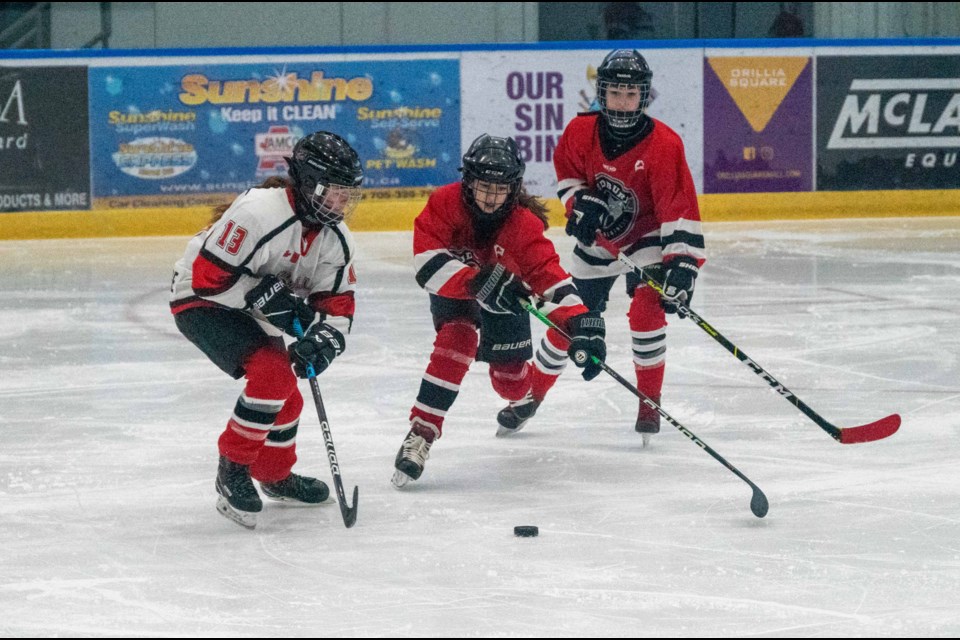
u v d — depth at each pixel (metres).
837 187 19.78
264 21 23.84
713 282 13.89
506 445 7.79
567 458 7.46
